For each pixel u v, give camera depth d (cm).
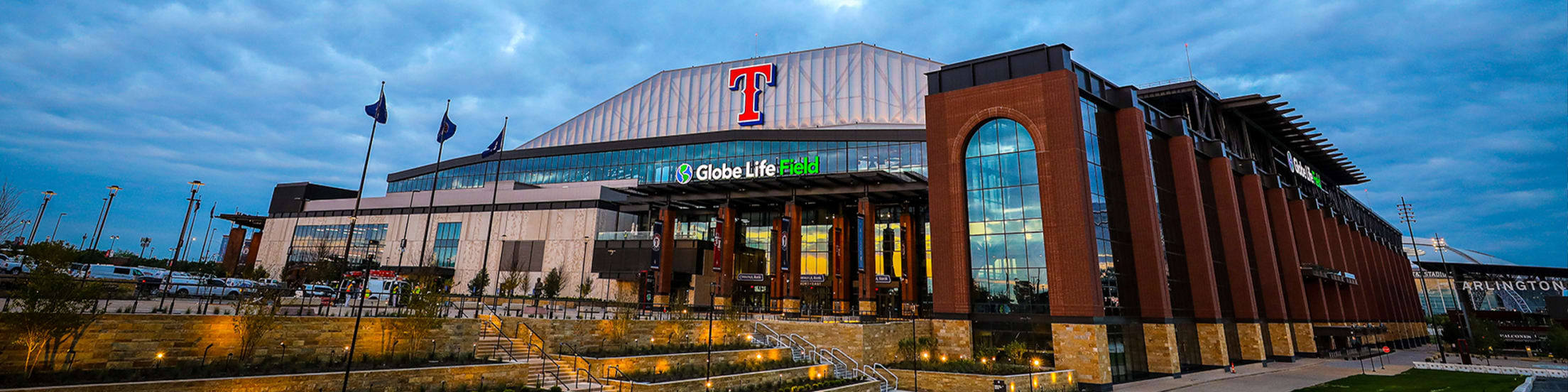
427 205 9244
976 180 4409
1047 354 3906
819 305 6719
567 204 8275
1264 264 5909
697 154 8550
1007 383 3409
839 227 6206
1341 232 8256
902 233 6231
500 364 2672
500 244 8412
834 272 6103
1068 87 4112
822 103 9488
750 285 7038
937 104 4659
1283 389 3766
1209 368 4706
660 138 8819
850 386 3366
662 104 10506
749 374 3269
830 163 7800
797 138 8031
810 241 7019
